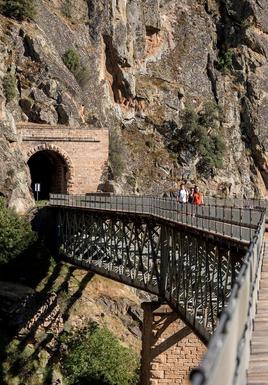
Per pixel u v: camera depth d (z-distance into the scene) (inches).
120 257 1733.5
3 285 2031.3
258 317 602.9
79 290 2070.6
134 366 1705.2
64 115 3051.2
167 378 1333.7
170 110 4015.8
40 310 1973.4
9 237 2145.7
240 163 4306.1
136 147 3759.8
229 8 4603.8
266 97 4505.4
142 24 4077.3
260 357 499.8
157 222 1397.6
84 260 1913.1
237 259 892.0
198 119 4116.6
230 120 4343.0
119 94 3828.7
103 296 2102.6
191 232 1113.4
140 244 1521.9
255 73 4515.3
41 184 3139.8
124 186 3462.1
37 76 3014.3
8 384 1720.0
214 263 1019.9
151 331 1344.7
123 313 2108.8
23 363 1784.0
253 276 562.9
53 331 1932.8
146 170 3718.0
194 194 1685.5
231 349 323.3
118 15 3826.3
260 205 1984.5
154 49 4190.5
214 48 4520.2
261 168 4402.1
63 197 2293.3
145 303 1370.6
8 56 2920.8
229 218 1099.9
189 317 1118.4
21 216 2375.7
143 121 3900.1
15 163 2522.1
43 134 2817.4
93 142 2920.8
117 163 3435.0
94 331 1823.3
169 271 1312.7
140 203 1654.8
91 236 1865.2
